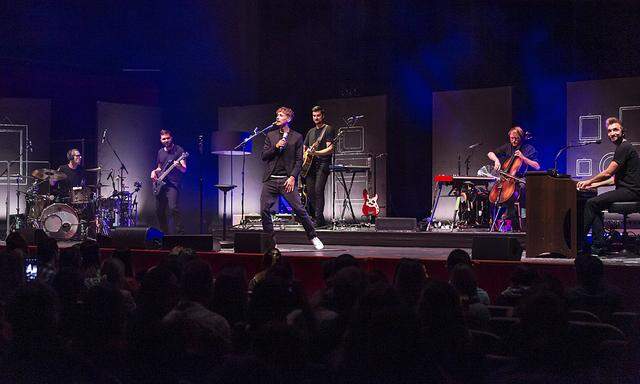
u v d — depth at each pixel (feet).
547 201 22.20
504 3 38.17
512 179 31.40
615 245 23.53
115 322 9.73
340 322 10.83
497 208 32.65
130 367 9.02
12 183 42.19
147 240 25.96
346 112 40.83
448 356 9.23
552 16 37.06
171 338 9.00
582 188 22.57
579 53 36.58
